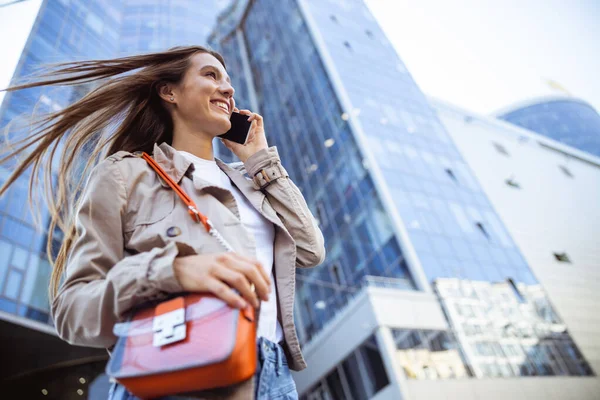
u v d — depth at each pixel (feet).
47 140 4.13
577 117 159.53
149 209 3.40
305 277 59.98
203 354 2.24
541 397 42.68
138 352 2.37
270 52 93.91
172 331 2.36
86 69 4.47
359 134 59.36
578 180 97.09
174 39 71.51
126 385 2.36
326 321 53.16
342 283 53.62
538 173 90.89
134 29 68.13
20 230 37.19
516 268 56.95
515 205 75.61
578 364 48.47
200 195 3.60
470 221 58.85
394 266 48.32
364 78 73.56
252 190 4.37
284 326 3.67
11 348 40.52
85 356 45.21
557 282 59.77
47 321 37.60
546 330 50.29
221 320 2.36
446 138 74.33
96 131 4.50
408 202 53.57
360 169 57.47
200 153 4.49
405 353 39.73
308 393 49.49
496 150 90.94
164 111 4.83
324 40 76.64
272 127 84.07
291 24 87.35
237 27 109.19
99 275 3.00
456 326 43.96
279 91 85.81
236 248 3.32
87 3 59.57
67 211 4.08
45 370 44.14
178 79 4.68
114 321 2.67
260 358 3.10
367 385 41.24
